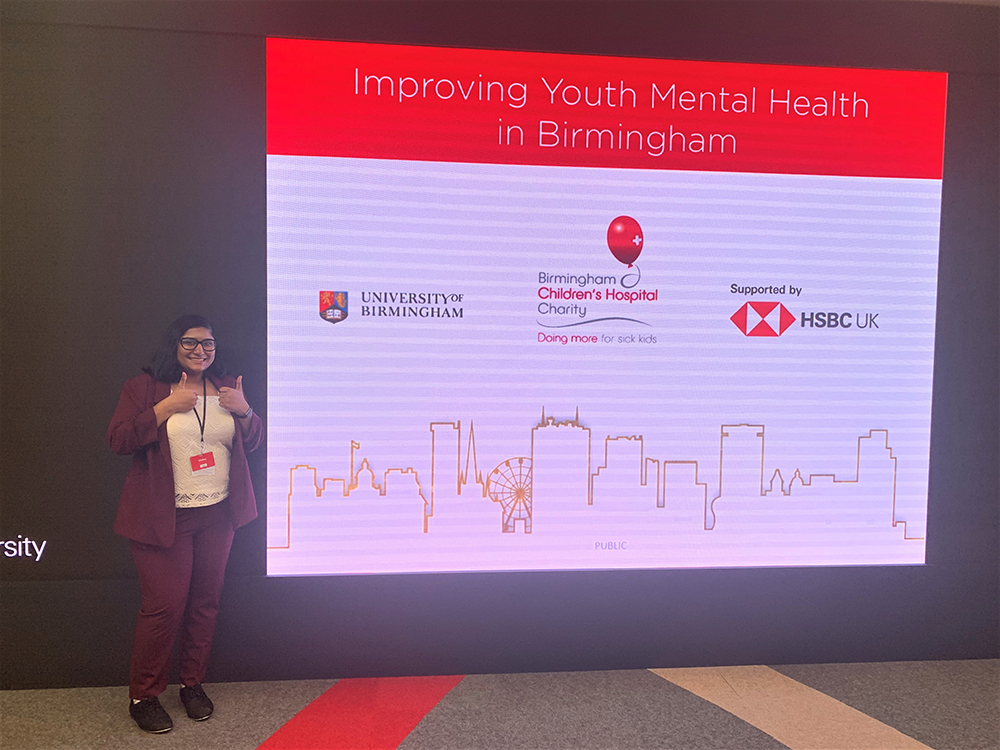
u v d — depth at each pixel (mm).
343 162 2309
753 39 2412
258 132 2268
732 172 2438
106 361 2252
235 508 2082
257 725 2049
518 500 2428
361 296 2336
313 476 2342
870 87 2453
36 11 2170
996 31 2461
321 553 2359
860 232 2482
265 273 2293
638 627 2467
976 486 2500
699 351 2455
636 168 2410
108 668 2289
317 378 2330
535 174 2381
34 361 2223
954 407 2512
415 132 2332
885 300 2504
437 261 2359
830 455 2512
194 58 2236
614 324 2434
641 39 2383
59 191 2211
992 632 2508
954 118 2480
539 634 2439
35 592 2250
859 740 1983
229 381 2107
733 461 2482
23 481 2232
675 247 2434
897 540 2506
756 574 2490
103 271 2238
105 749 1911
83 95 2207
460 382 2391
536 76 2365
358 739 1976
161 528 1959
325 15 2275
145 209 2246
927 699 2236
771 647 2512
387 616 2385
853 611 2529
